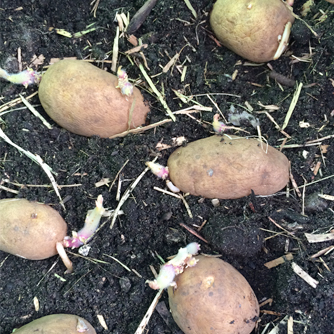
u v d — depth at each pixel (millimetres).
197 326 213
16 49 282
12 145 262
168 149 266
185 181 246
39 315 240
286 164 252
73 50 292
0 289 245
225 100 293
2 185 257
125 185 260
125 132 259
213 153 240
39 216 233
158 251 257
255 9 257
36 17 293
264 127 286
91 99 239
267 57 280
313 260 249
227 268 225
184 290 215
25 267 248
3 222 227
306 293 241
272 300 249
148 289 248
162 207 259
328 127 281
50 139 267
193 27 294
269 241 259
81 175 258
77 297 242
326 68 285
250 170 236
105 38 297
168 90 279
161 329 241
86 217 246
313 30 284
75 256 249
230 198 251
